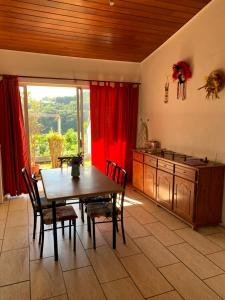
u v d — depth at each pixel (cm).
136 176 449
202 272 219
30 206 384
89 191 234
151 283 204
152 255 246
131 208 372
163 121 430
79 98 476
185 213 312
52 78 434
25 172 284
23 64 414
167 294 192
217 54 304
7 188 421
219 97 304
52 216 243
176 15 332
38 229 304
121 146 499
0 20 318
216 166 293
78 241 274
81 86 468
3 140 408
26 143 436
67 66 443
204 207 297
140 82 503
